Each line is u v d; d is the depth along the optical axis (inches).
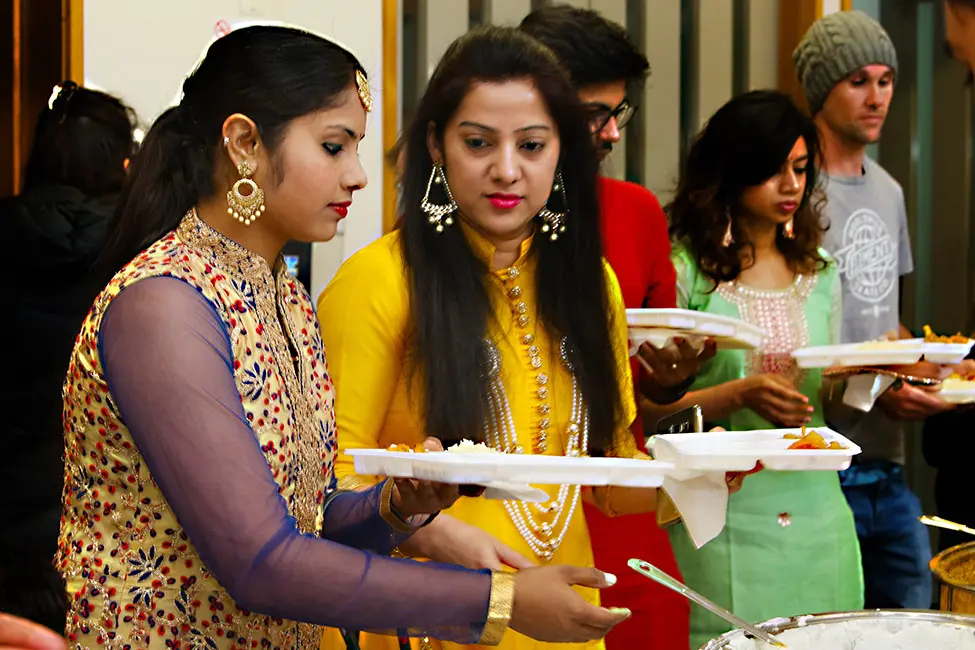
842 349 93.7
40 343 87.6
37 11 113.9
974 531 59.5
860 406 94.7
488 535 60.7
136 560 48.6
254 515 45.1
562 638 49.6
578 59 87.9
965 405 104.3
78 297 88.3
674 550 101.1
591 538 89.6
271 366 50.6
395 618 47.1
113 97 94.7
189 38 118.0
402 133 68.7
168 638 48.8
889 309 125.3
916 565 117.0
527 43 65.6
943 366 96.0
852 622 49.1
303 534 47.1
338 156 50.2
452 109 64.6
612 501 71.6
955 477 106.1
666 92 152.6
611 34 89.1
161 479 45.5
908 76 165.6
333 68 49.6
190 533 45.6
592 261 69.1
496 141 64.1
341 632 63.0
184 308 46.3
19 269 87.3
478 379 65.4
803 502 98.9
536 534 67.2
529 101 64.2
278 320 53.2
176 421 44.9
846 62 122.0
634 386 94.0
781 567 98.0
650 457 70.9
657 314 80.8
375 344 65.4
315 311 62.9
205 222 50.4
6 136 115.3
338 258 126.3
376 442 66.4
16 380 87.2
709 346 86.6
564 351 68.2
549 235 68.6
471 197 64.8
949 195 167.6
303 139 49.1
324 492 55.7
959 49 103.0
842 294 120.9
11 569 48.7
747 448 54.7
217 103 49.1
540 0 143.7
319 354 56.6
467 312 65.8
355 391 64.9
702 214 104.3
